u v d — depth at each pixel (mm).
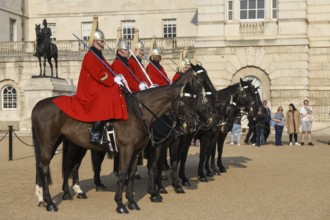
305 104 33812
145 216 12570
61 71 48562
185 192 15945
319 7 43312
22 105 49531
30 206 13805
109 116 12922
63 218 12383
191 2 55125
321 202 14266
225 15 43219
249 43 42469
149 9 56125
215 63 43062
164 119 14109
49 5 58312
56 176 19453
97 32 13875
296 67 41938
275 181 18047
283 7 42000
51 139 13750
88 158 25594
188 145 17094
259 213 12891
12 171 20531
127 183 13734
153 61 17641
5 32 55344
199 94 13812
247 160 24438
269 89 42438
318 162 23656
